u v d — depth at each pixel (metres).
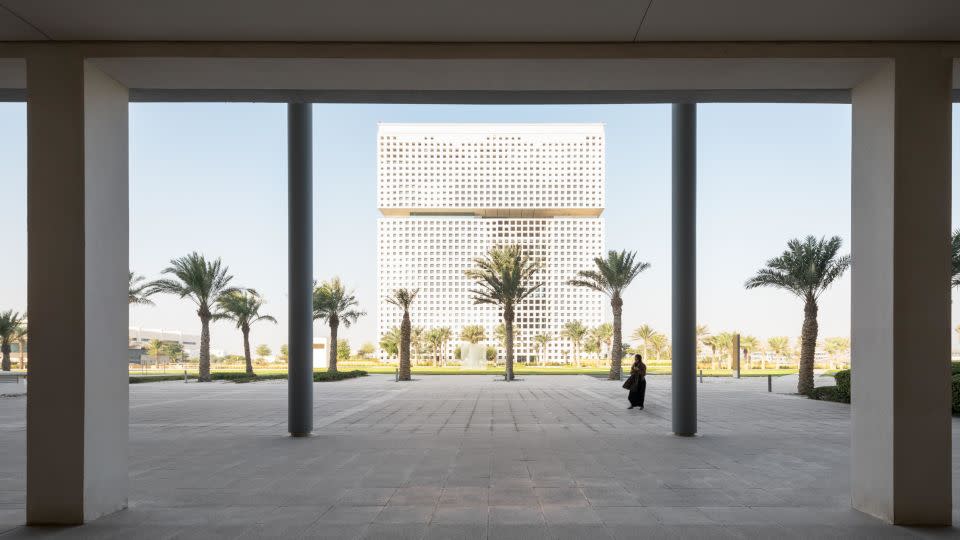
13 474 8.72
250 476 8.36
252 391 28.36
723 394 25.58
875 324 6.26
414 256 150.12
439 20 5.56
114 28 5.74
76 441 6.00
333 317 44.75
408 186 155.62
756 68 6.31
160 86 6.89
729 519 6.19
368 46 6.08
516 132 155.38
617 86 6.93
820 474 8.48
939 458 5.93
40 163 6.03
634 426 14.02
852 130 6.72
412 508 6.63
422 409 18.52
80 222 6.04
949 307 5.95
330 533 5.73
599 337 93.62
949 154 5.99
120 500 6.59
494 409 18.47
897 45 6.00
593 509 6.58
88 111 6.14
